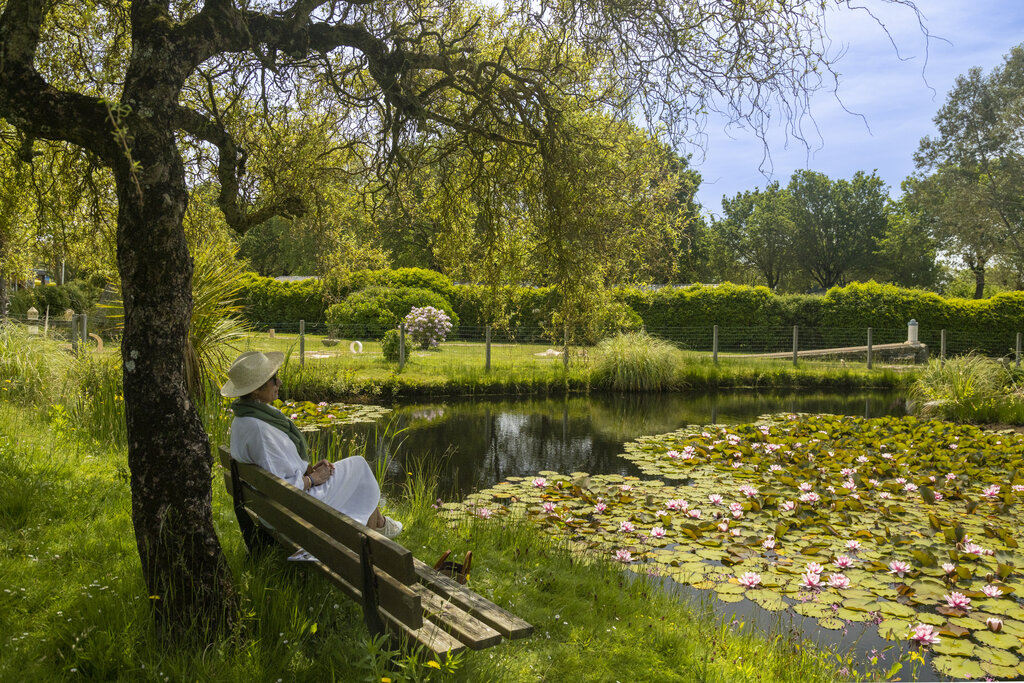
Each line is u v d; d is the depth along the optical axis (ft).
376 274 71.97
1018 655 11.85
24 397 24.84
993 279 135.03
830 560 16.11
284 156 15.46
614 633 11.02
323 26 12.04
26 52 8.61
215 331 27.78
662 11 12.06
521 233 15.55
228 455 11.66
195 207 16.58
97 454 18.56
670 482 23.90
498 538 16.11
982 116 112.06
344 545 8.80
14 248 18.61
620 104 12.92
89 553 11.51
